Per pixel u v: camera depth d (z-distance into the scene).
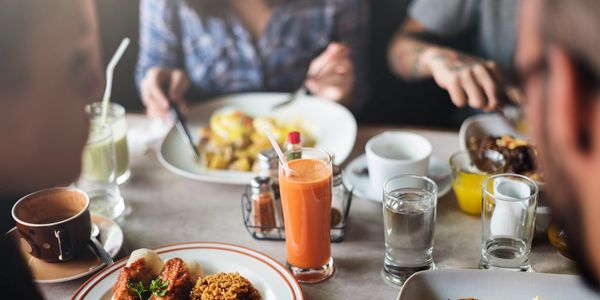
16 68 0.54
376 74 2.15
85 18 0.58
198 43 2.00
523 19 0.27
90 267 0.93
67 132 0.59
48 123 0.57
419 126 2.21
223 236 1.04
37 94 0.56
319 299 0.87
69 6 0.55
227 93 2.05
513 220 0.87
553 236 0.94
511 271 0.81
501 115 1.29
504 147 1.09
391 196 0.87
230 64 2.01
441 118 2.18
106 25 2.11
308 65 2.01
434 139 1.37
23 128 0.56
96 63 0.60
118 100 2.22
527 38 0.26
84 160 1.16
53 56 0.56
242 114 1.42
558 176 0.27
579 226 0.27
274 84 2.03
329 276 0.92
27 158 0.58
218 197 1.17
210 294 0.80
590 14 0.22
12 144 0.57
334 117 1.43
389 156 1.16
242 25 1.97
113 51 2.15
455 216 1.07
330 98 1.96
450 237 1.01
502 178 0.95
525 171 1.05
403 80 2.12
